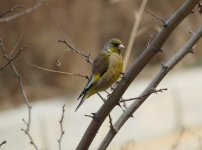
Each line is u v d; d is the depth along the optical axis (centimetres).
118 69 660
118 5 2361
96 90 648
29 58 2014
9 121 1502
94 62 661
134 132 1623
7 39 1709
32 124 1505
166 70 499
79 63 2120
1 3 1627
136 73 465
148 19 2178
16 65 1966
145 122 1647
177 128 1695
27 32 2002
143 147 1555
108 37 2339
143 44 2248
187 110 1723
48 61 2077
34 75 2005
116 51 675
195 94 1748
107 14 2358
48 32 2105
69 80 2070
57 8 2266
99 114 480
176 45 2178
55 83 2041
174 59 499
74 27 2289
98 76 647
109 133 504
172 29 450
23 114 1533
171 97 1709
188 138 1509
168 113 1694
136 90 1670
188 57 1959
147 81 1858
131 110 507
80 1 2311
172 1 2316
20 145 1491
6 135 1492
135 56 2230
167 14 2286
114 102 475
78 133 1566
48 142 1517
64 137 1548
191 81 1758
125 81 468
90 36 2312
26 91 1950
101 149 503
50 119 1530
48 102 1731
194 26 1934
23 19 1777
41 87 1988
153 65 2131
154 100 1675
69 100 1753
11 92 1944
